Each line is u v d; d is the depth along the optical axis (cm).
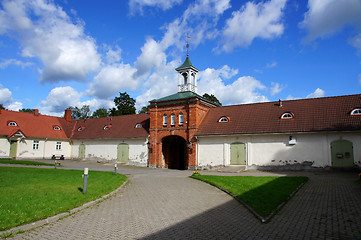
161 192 1348
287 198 1066
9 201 951
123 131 3641
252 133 2570
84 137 3997
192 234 708
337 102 2492
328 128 2256
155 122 3219
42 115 4216
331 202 996
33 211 867
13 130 3650
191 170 2830
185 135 2995
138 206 1041
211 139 2830
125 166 3288
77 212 940
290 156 2416
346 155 2200
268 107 2823
